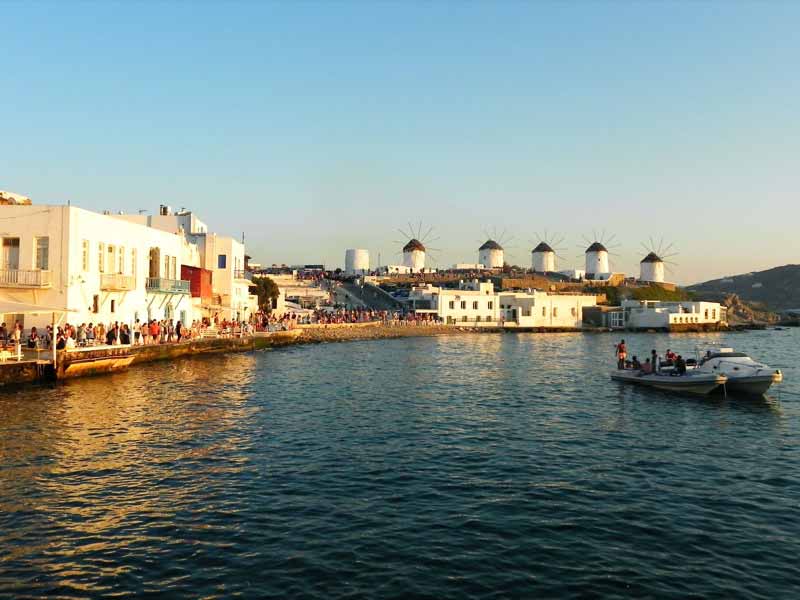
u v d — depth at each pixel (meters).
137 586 11.47
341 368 48.97
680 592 11.58
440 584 11.67
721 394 36.34
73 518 14.73
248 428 24.98
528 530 14.44
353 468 19.38
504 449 22.28
